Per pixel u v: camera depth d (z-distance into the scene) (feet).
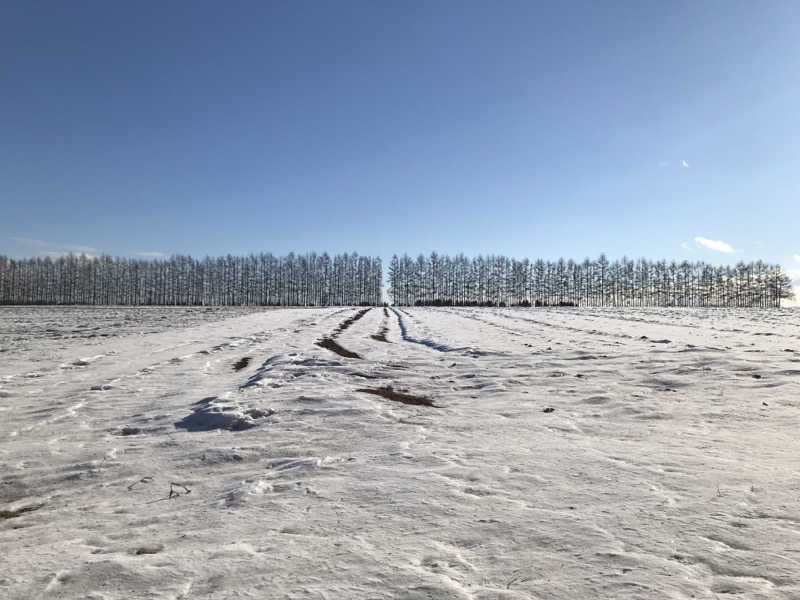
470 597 8.18
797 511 11.37
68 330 83.10
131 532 11.68
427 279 371.56
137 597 8.51
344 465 16.25
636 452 16.76
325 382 32.30
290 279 385.50
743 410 22.74
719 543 9.93
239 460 17.69
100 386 32.65
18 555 10.65
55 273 383.86
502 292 364.17
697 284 345.51
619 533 10.53
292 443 19.42
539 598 8.09
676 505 11.97
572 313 146.41
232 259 387.55
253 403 26.13
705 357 38.50
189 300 386.93
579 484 13.75
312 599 8.24
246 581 8.92
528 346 52.49
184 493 14.62
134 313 162.40
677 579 8.59
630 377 32.42
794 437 18.17
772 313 144.25
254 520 11.91
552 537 10.45
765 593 8.09
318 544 10.42
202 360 45.68
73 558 10.27
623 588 8.35
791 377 29.76
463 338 63.46
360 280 386.32
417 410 24.93
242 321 109.29
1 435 22.16
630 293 353.72
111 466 17.51
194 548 10.47
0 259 370.73
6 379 36.04
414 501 12.78
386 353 49.62
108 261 390.83
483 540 10.41
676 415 22.31
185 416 24.31
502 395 28.40
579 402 25.84
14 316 138.62
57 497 14.94
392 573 9.07
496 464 15.79
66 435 21.95
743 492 12.69
